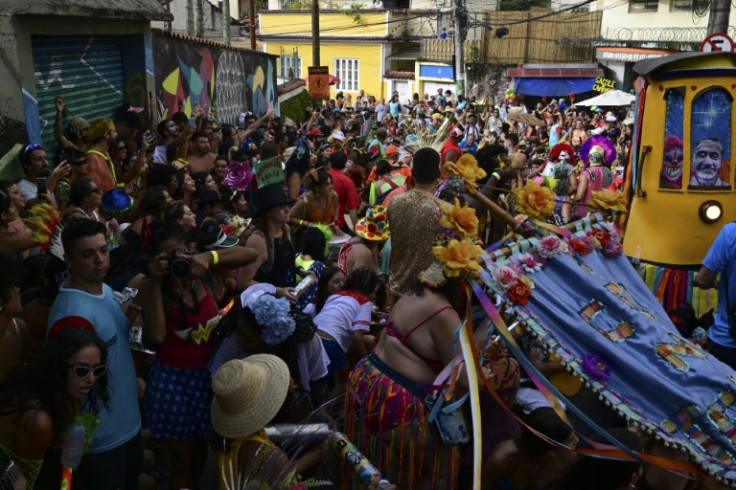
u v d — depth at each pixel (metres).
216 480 4.29
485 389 3.69
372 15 38.25
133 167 7.77
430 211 3.42
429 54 36.03
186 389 3.74
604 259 3.48
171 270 3.51
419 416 3.20
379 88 39.00
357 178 9.84
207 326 3.75
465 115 19.45
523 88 30.95
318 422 3.51
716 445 2.92
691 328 5.57
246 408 3.21
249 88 19.34
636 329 3.14
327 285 5.07
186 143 8.63
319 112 21.25
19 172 6.80
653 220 6.07
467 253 3.01
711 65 5.79
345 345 4.60
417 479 3.21
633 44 28.16
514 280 3.04
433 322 3.21
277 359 3.48
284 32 40.44
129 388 3.51
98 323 3.33
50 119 7.95
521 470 3.51
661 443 3.45
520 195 3.35
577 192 9.55
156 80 11.46
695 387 3.01
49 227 4.20
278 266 5.14
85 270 3.34
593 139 9.73
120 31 9.42
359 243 5.97
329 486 3.33
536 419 3.44
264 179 5.12
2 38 6.87
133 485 3.66
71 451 3.02
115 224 6.06
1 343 3.36
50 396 2.95
